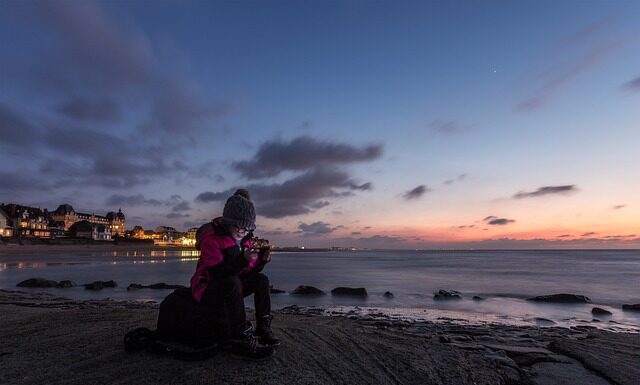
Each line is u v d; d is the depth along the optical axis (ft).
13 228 361.10
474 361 16.58
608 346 21.85
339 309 53.11
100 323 19.89
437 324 38.75
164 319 14.21
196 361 13.42
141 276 112.27
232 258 13.44
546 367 17.24
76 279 101.24
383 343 17.81
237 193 15.24
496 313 52.70
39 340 16.28
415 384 13.65
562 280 113.50
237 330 13.71
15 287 77.87
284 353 14.85
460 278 119.03
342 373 13.69
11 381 11.98
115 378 12.18
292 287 88.28
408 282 103.40
